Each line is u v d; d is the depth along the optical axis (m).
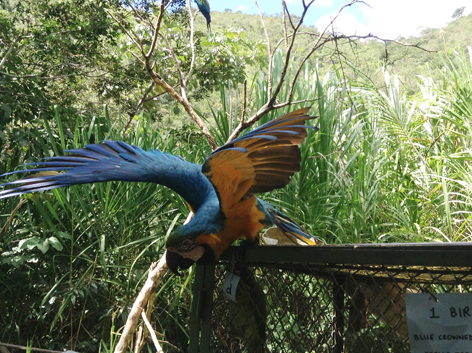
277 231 2.78
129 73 7.33
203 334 1.91
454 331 1.31
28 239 3.45
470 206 4.16
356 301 1.78
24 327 3.79
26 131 4.50
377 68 4.74
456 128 4.79
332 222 3.98
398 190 4.37
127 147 2.28
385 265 1.42
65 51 6.83
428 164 4.54
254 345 1.90
